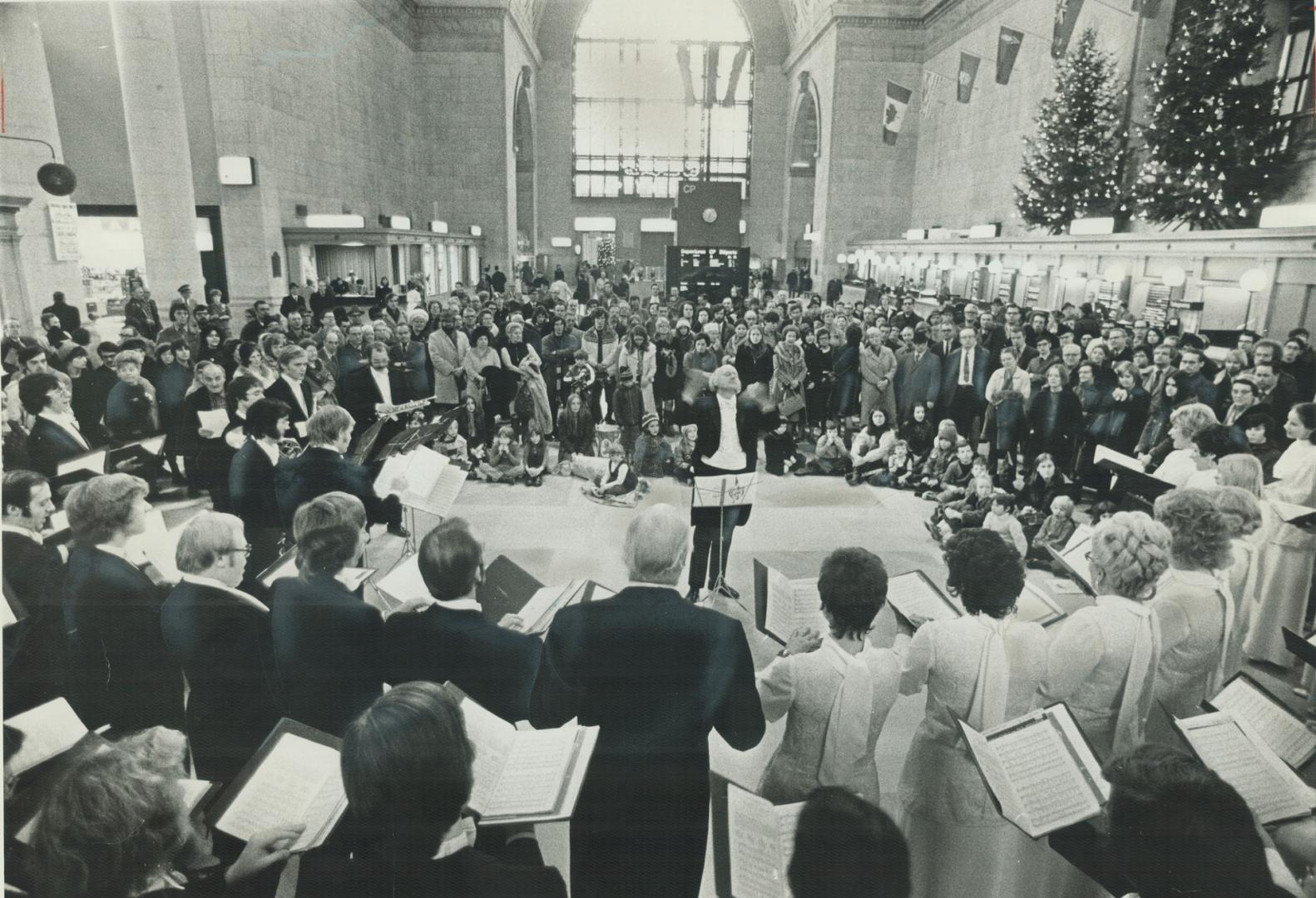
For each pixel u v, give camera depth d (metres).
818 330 9.23
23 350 5.62
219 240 14.38
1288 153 10.73
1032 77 16.17
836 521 6.00
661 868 1.99
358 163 18.27
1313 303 9.04
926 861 2.21
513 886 1.40
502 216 24.09
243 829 1.75
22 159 10.84
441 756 1.35
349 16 17.70
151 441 4.34
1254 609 3.71
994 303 13.07
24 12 10.70
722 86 27.55
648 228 29.14
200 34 13.48
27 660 2.42
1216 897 1.43
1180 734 2.10
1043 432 6.52
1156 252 11.54
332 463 3.82
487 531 5.70
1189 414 4.14
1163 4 13.12
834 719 2.12
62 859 1.43
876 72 20.47
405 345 7.29
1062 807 1.88
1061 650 2.26
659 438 6.93
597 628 2.02
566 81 27.98
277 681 2.29
